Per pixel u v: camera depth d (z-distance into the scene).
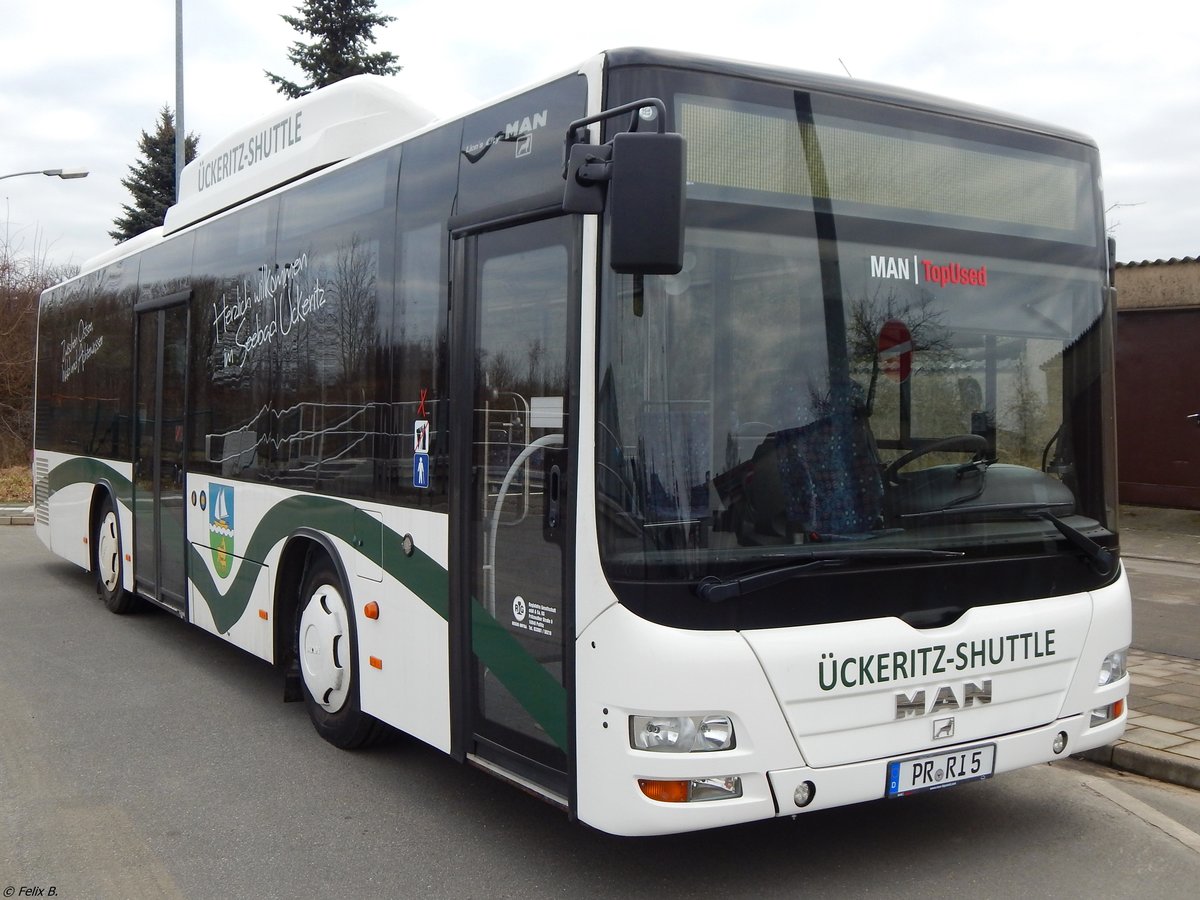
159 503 9.02
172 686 7.94
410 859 4.85
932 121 4.63
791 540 4.11
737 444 4.07
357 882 4.61
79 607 11.17
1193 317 16.78
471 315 4.91
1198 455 16.80
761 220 4.22
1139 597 10.98
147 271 9.44
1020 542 4.56
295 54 32.56
